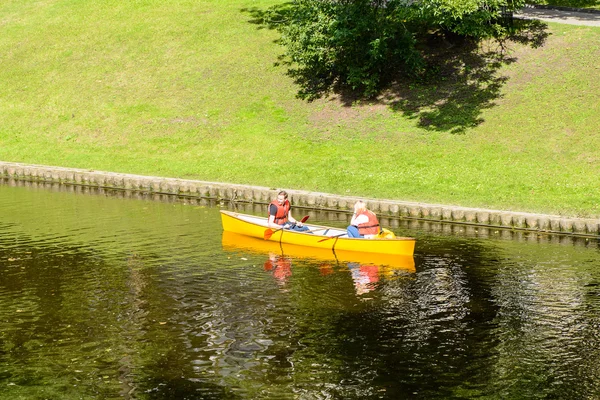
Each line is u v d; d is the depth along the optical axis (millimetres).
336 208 25734
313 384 12062
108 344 13625
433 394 11719
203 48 40594
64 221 23797
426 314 15133
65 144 34844
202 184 28156
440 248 20422
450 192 25484
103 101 37688
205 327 14461
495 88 31875
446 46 35125
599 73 30938
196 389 11914
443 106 31625
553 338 13836
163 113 35781
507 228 22922
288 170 29047
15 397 11664
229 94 36219
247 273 17984
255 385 12031
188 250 20172
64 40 44125
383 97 33281
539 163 26688
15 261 19094
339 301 15930
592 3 39094
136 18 45375
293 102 34688
